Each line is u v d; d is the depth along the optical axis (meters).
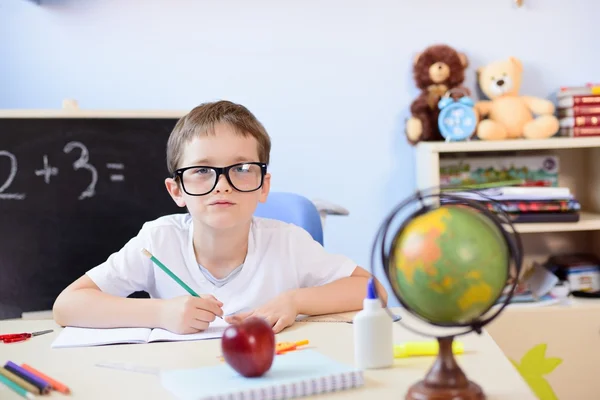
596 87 2.59
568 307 2.46
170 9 2.73
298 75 2.76
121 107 2.75
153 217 2.37
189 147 1.35
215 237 1.41
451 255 0.76
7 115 2.30
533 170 2.76
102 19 2.72
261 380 0.86
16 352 1.11
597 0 2.76
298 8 2.74
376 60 2.76
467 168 2.74
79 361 1.04
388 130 2.77
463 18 2.76
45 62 2.72
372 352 0.94
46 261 2.33
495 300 0.78
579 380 2.47
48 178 2.33
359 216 2.79
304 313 1.28
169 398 0.84
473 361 0.96
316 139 2.77
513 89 2.68
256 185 1.35
